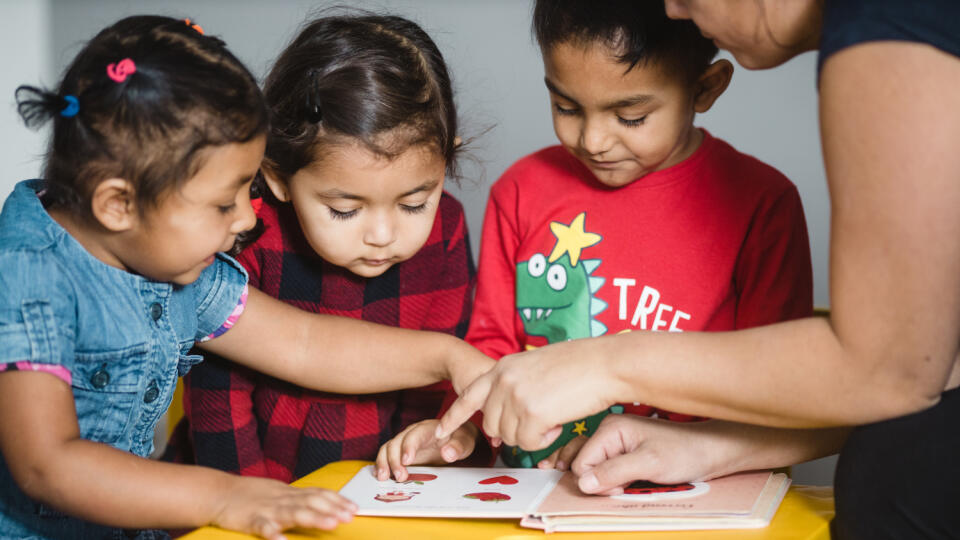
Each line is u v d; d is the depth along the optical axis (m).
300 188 1.13
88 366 0.98
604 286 1.35
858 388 0.78
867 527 0.83
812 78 2.45
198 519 0.88
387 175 1.09
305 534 0.87
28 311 0.89
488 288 1.45
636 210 1.34
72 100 0.90
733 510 0.88
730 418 0.86
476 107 2.46
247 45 2.76
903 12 0.71
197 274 1.01
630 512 0.87
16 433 0.87
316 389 1.22
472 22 2.57
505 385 0.92
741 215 1.29
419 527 0.89
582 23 1.11
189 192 0.90
